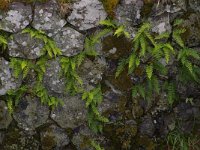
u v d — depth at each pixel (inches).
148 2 132.0
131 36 134.2
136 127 143.9
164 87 141.6
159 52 134.8
